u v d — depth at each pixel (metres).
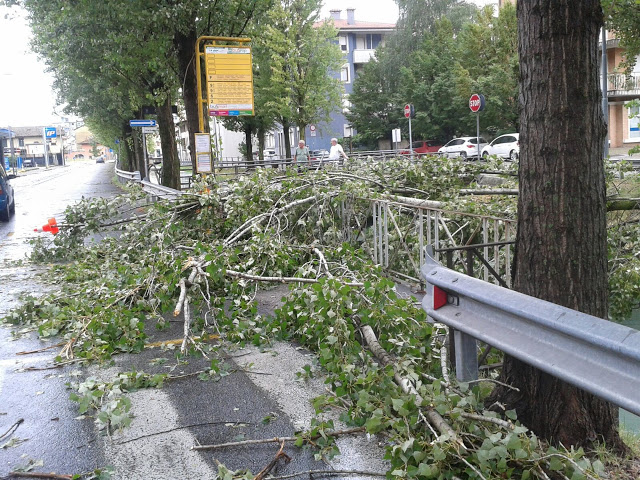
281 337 6.15
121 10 17.20
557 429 3.77
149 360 5.87
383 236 9.08
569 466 3.23
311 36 39.25
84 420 4.60
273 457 3.91
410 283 8.24
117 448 4.12
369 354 5.12
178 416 4.56
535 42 3.76
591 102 3.76
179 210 10.24
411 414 3.75
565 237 3.78
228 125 44.88
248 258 7.96
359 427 4.24
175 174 23.23
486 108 44.00
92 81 28.61
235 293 6.54
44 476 3.78
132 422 4.49
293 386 5.08
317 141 66.75
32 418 4.67
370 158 12.21
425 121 51.59
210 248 7.38
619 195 9.55
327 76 41.06
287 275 8.39
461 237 7.98
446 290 4.05
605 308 3.90
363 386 4.38
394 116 55.84
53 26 23.17
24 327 7.23
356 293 5.61
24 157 103.62
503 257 7.39
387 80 57.69
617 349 2.76
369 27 70.88
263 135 46.47
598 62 3.80
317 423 4.10
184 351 5.57
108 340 6.11
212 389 5.07
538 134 3.80
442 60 51.91
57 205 25.42
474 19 59.75
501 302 3.45
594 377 2.93
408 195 10.85
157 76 23.06
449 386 3.98
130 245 10.27
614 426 3.83
